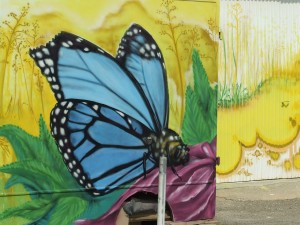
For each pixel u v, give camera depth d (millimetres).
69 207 5703
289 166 11188
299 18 11203
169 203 6227
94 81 5766
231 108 10570
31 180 5512
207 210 6465
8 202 5414
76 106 5688
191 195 6352
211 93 6418
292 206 9133
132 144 5977
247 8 10672
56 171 5625
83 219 5770
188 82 6270
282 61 11055
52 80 5566
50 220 5609
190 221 6355
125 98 5922
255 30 10766
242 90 10664
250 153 10797
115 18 5844
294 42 11164
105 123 5832
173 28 6156
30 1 5441
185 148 6281
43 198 5570
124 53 5902
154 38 6059
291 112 11195
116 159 5902
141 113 6008
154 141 6086
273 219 8234
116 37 5859
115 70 5863
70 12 5629
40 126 5535
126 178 5961
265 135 10930
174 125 6207
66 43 5617
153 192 6090
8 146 5395
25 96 5457
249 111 10750
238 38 10609
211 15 6363
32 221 5527
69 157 5680
